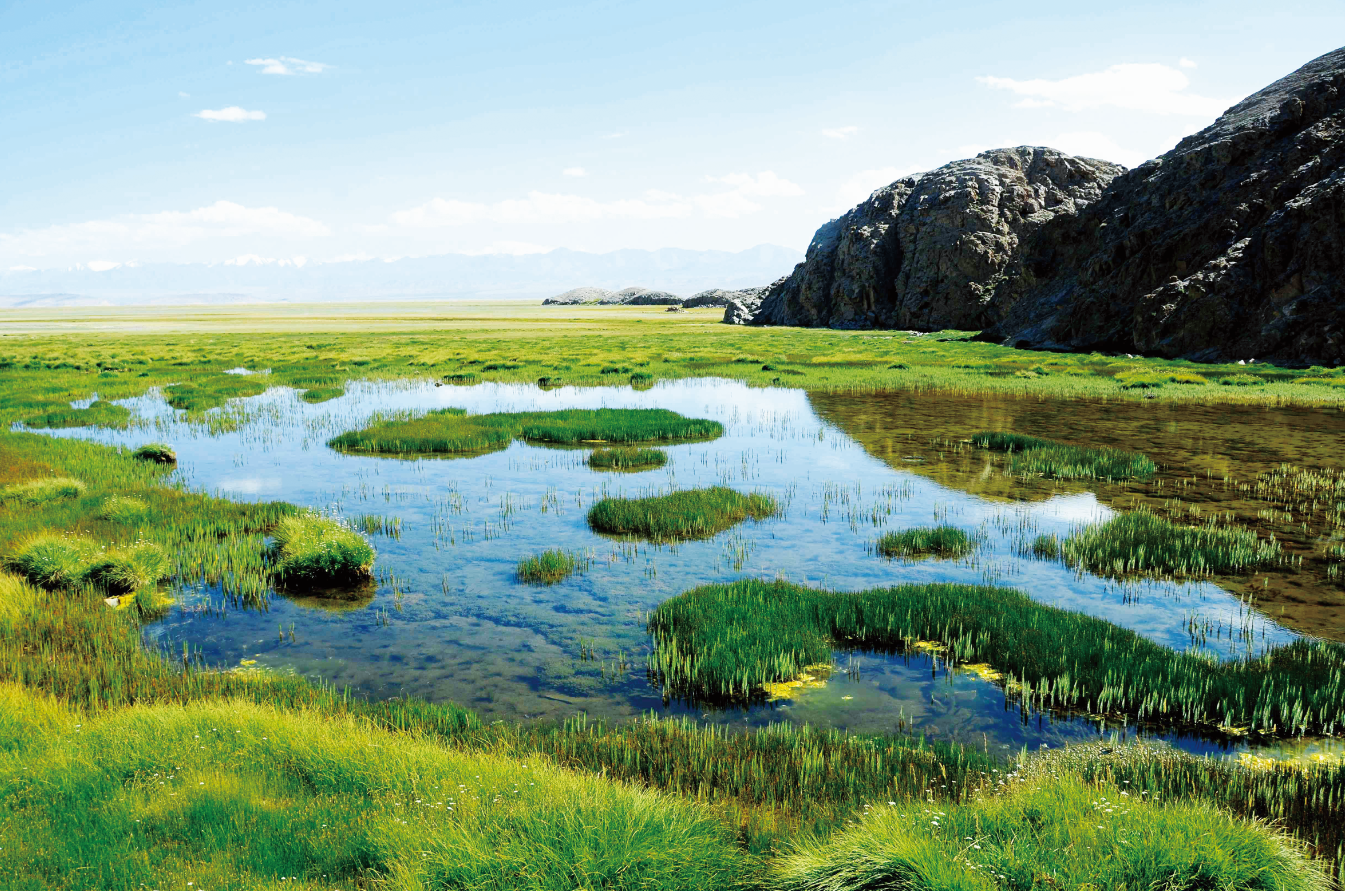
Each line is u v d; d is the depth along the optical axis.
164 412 35.03
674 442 27.17
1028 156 114.38
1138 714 8.98
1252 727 8.70
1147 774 7.50
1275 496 18.94
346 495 20.02
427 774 7.04
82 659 10.24
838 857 5.66
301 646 11.12
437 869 5.47
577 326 133.00
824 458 24.28
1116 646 10.38
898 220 113.69
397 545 15.91
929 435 28.05
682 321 152.38
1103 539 15.22
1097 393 38.91
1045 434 27.72
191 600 12.87
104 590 13.00
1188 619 11.87
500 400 39.03
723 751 8.12
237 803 6.47
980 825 6.00
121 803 6.44
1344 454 23.89
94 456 23.62
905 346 75.12
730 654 10.26
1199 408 33.91
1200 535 15.28
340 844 5.95
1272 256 52.59
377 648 11.05
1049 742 8.48
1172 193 63.12
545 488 20.70
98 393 41.03
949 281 102.44
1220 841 5.56
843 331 107.19
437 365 57.41
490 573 14.23
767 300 141.88
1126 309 62.12
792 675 10.14
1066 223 79.94
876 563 14.61
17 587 12.53
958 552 15.11
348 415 33.78
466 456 25.05
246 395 40.94
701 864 5.80
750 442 27.09
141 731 7.70
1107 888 5.22
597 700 9.52
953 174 110.81
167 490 19.56
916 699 9.51
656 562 14.80
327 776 7.04
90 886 5.39
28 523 16.33
